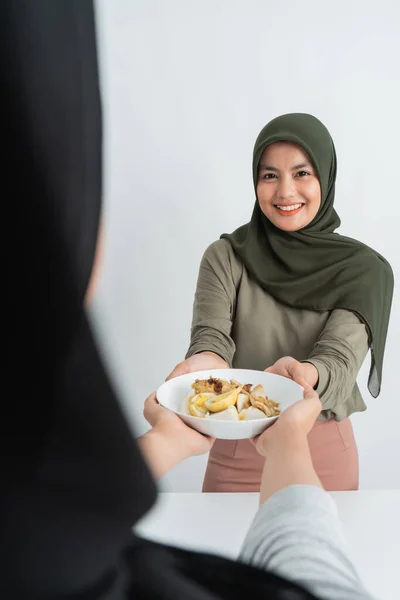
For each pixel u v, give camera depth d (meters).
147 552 0.32
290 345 1.46
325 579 0.36
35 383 0.18
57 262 0.18
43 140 0.18
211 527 0.89
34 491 0.19
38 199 0.18
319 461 1.37
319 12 2.17
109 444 0.20
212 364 1.27
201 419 0.84
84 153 0.19
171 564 0.31
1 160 0.18
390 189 2.26
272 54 2.21
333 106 2.23
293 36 2.20
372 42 2.18
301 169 1.41
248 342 1.48
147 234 2.36
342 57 2.20
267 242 1.53
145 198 2.33
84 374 0.20
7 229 0.18
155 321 2.41
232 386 1.01
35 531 0.19
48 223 0.18
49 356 0.18
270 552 0.40
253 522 0.44
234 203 2.33
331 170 1.52
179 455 0.83
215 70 2.24
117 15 2.21
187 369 1.23
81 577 0.20
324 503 0.44
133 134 2.29
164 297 2.39
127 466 0.20
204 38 2.21
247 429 0.84
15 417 0.19
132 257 2.37
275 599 0.30
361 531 0.87
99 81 0.21
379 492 0.98
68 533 0.20
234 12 2.19
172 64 2.24
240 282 1.53
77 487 0.20
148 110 2.27
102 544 0.20
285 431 0.68
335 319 1.40
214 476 1.42
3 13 0.17
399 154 2.24
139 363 2.43
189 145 2.29
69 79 0.19
